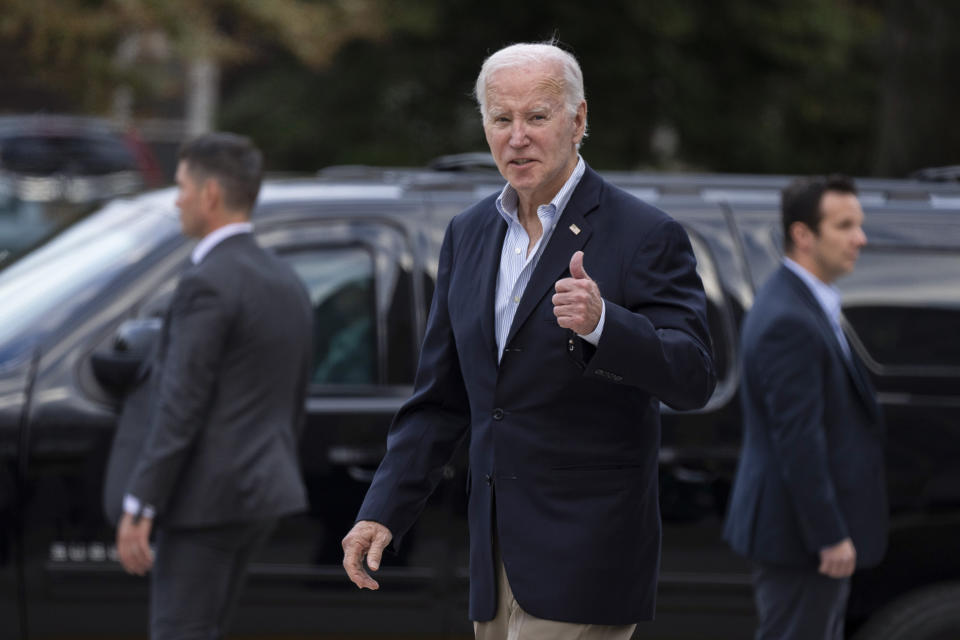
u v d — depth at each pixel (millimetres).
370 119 61625
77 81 51281
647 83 58969
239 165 15211
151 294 16672
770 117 63062
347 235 17219
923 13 36094
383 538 11219
